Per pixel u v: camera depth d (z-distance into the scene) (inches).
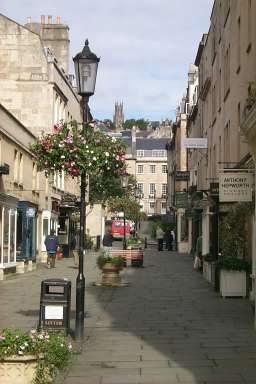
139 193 2888.8
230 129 898.1
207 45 1353.3
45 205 1374.3
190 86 2241.6
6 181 992.2
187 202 1640.0
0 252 889.5
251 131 466.6
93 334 445.1
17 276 935.0
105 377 318.0
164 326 481.4
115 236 2598.4
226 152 963.3
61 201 1520.7
